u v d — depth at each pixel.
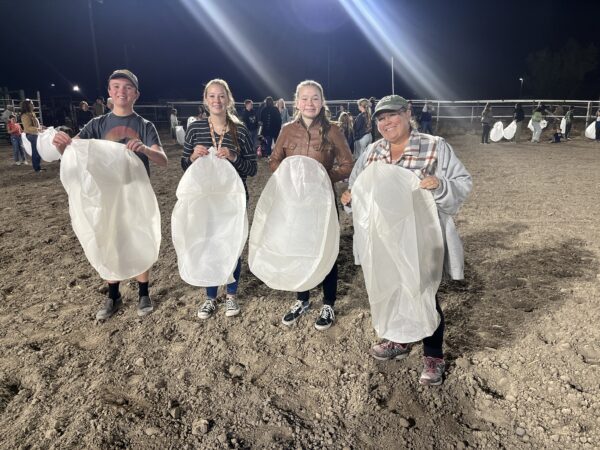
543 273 4.17
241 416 2.51
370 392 2.67
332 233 3.11
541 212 6.36
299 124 3.16
